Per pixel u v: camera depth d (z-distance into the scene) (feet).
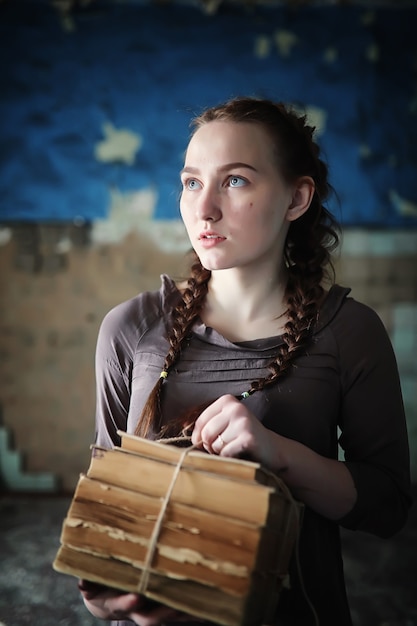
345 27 14.75
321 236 4.57
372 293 15.20
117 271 14.89
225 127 4.00
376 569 11.05
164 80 14.66
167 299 4.48
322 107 14.83
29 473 14.85
